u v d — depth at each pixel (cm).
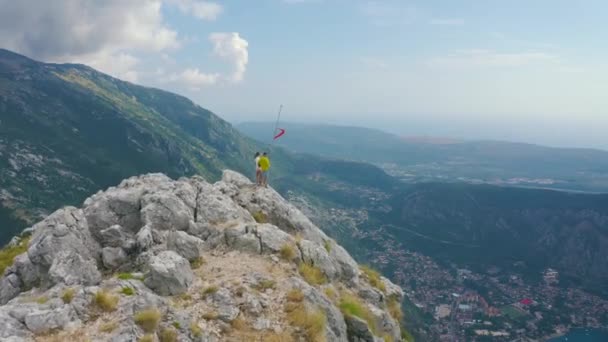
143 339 1348
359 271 3092
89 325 1425
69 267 1856
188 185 3091
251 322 1677
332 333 1845
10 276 2005
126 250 2297
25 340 1288
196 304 1731
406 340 2842
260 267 2200
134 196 2772
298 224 3120
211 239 2494
